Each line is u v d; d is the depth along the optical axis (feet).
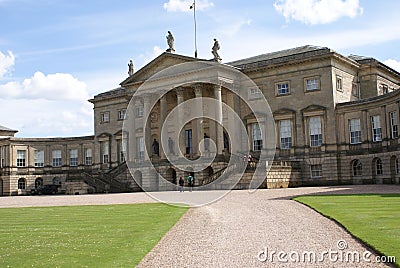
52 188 262.06
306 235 59.88
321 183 201.87
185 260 47.96
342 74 208.74
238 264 45.44
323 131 202.80
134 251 52.75
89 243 58.54
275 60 214.28
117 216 89.15
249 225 70.64
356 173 197.88
